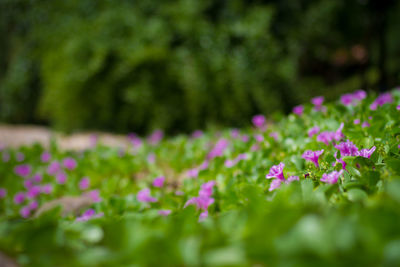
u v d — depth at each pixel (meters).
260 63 2.15
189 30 2.21
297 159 0.78
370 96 1.04
